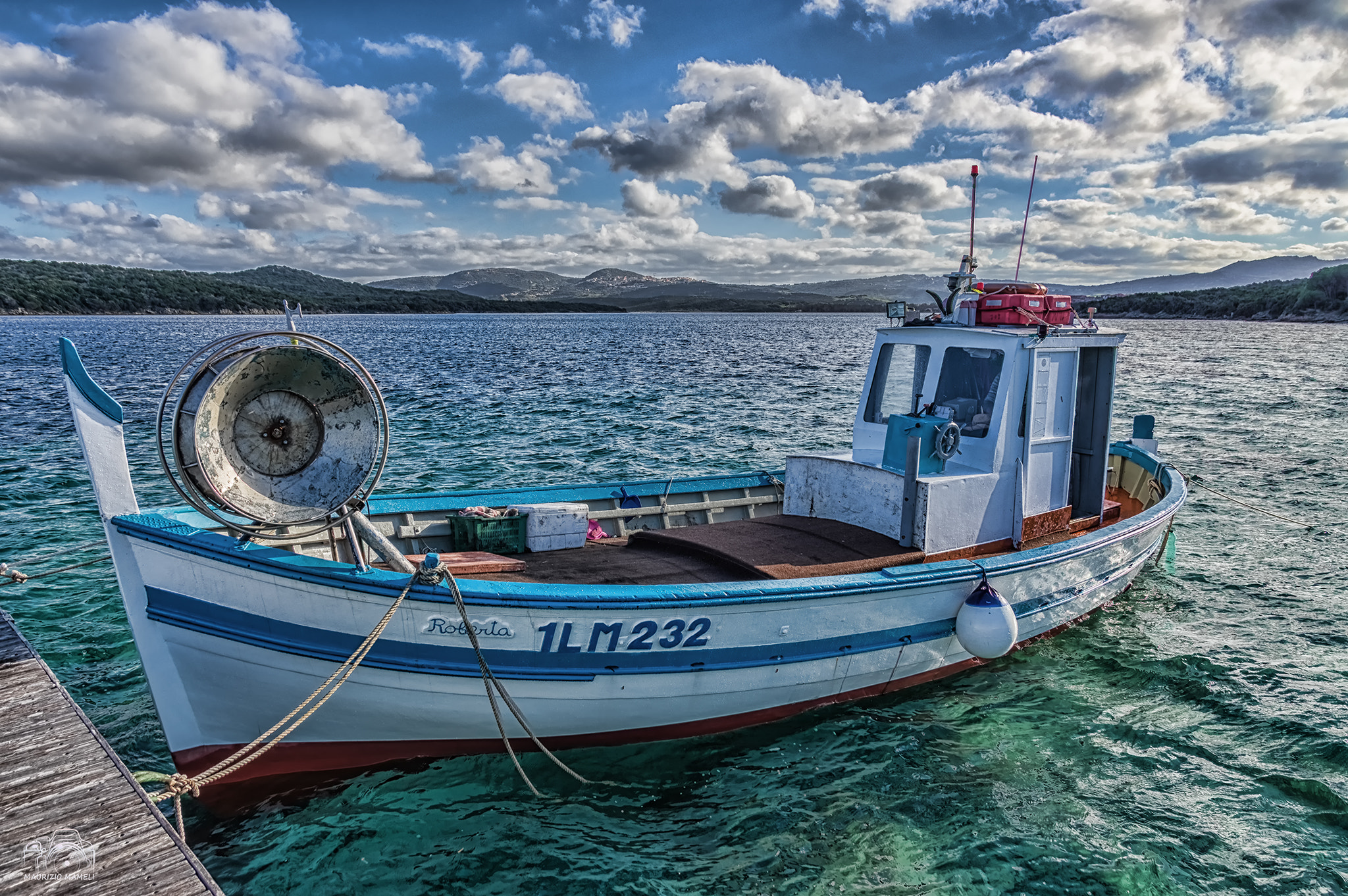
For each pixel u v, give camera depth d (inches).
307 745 248.2
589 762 267.9
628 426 1007.0
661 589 247.4
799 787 259.1
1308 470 737.6
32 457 772.6
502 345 3046.3
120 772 193.9
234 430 219.1
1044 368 331.3
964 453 331.6
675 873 221.0
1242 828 241.3
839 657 281.9
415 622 232.4
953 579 289.4
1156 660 351.3
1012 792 258.8
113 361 2054.6
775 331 5157.5
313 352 221.8
